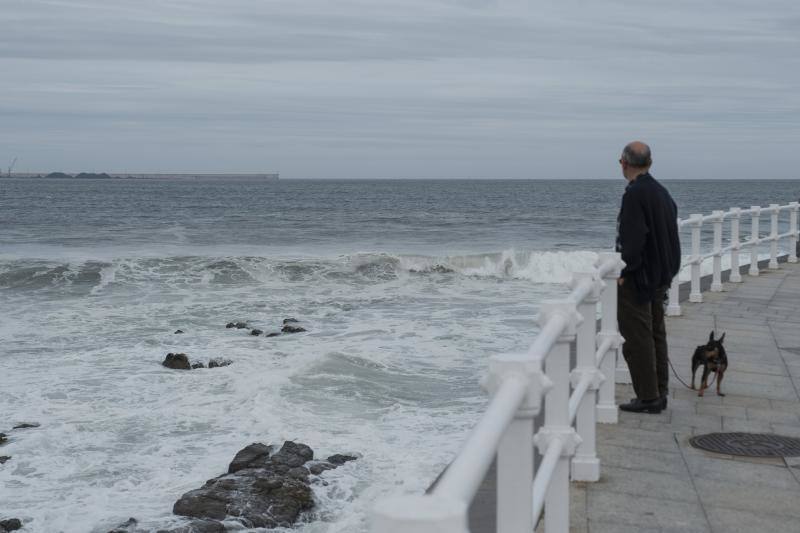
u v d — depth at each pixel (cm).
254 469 977
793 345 1014
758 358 939
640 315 685
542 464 355
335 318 2169
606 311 658
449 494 133
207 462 1043
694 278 1373
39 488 971
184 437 1141
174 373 1523
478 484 157
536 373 237
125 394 1374
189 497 902
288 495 899
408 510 119
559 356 403
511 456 261
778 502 500
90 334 1984
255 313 2295
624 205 664
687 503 497
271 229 5991
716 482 534
